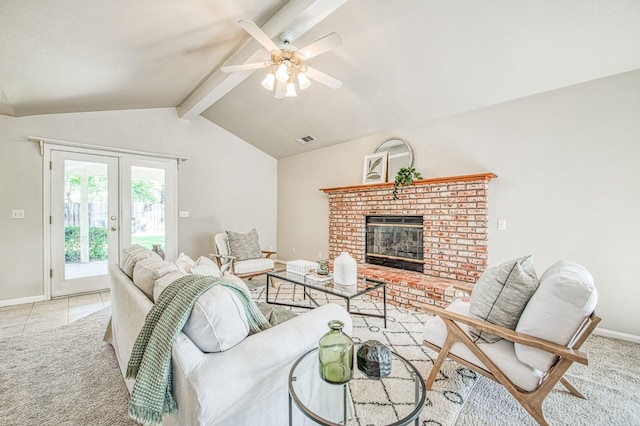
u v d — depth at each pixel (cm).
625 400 167
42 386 176
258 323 132
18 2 172
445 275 340
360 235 438
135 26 222
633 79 242
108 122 395
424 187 360
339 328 121
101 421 147
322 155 512
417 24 244
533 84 279
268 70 337
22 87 269
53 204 355
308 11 218
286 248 581
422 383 114
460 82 297
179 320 106
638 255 242
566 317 135
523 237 297
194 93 402
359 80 328
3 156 327
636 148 242
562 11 210
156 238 439
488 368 155
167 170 451
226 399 95
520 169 299
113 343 219
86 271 378
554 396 171
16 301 333
